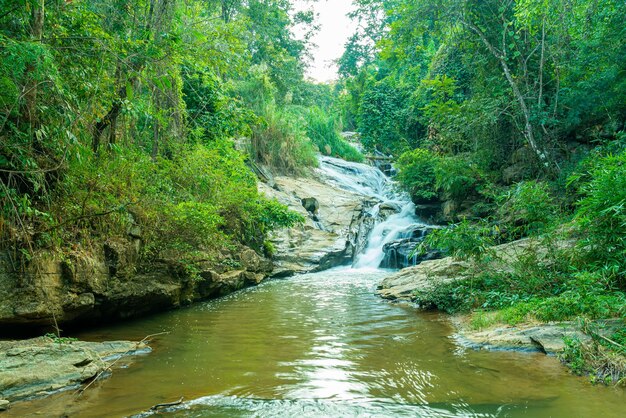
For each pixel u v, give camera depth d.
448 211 17.27
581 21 11.97
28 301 5.30
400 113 25.12
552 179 13.18
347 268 16.64
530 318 6.05
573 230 7.44
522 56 13.66
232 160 14.40
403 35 16.02
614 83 11.77
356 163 27.47
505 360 4.82
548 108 13.47
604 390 3.84
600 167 7.36
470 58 16.42
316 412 3.41
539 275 7.14
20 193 5.50
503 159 16.17
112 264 6.78
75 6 6.59
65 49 6.16
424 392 3.87
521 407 3.48
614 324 5.06
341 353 5.23
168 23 9.96
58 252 5.71
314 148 27.02
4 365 4.11
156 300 7.74
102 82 6.90
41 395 3.85
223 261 10.74
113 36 7.51
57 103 5.68
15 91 4.88
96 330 6.54
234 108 14.82
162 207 8.32
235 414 3.38
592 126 13.34
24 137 5.22
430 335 6.12
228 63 10.79
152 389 4.01
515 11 12.93
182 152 11.44
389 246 16.45
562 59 13.17
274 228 16.16
